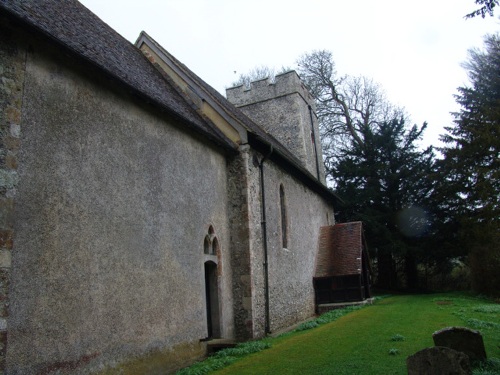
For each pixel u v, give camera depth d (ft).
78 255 21.27
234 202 38.93
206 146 36.17
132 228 25.55
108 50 30.58
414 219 82.58
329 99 105.40
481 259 65.98
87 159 22.84
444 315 39.37
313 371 22.12
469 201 74.43
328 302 57.36
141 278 25.66
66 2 31.86
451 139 79.56
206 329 32.19
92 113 23.75
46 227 19.69
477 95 80.28
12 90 19.12
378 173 87.97
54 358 19.11
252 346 31.12
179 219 30.63
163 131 30.22
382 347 26.25
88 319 21.31
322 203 68.95
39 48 21.01
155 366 25.67
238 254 37.99
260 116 73.36
